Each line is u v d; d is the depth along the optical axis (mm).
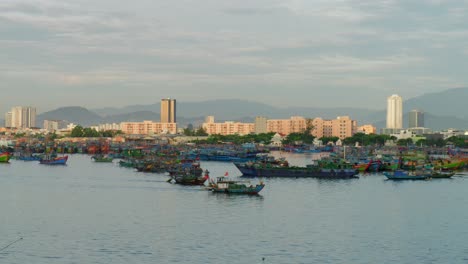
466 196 181875
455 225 133625
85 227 126938
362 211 151125
